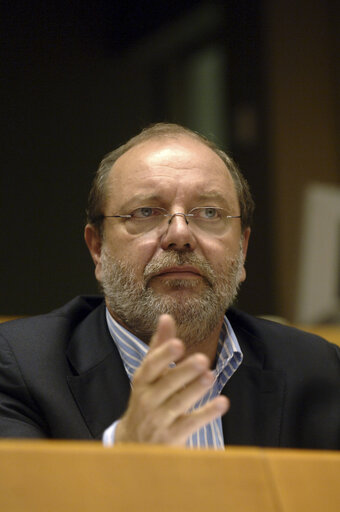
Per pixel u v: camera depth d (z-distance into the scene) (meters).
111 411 2.78
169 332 1.84
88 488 1.22
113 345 3.00
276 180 9.45
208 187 2.97
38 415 2.75
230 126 9.67
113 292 2.97
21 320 3.17
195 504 1.24
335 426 3.04
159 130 3.16
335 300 5.55
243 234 3.32
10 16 9.69
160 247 2.87
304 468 1.34
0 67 9.62
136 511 1.21
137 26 10.09
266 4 9.64
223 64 9.74
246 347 3.21
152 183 2.93
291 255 9.34
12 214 9.62
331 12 9.55
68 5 9.93
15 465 1.23
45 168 9.76
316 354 3.29
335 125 9.49
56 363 2.89
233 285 3.02
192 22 9.96
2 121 9.62
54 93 9.84
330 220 5.58
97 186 3.18
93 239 3.26
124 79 10.09
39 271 9.67
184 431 1.82
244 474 1.30
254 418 2.98
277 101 9.55
